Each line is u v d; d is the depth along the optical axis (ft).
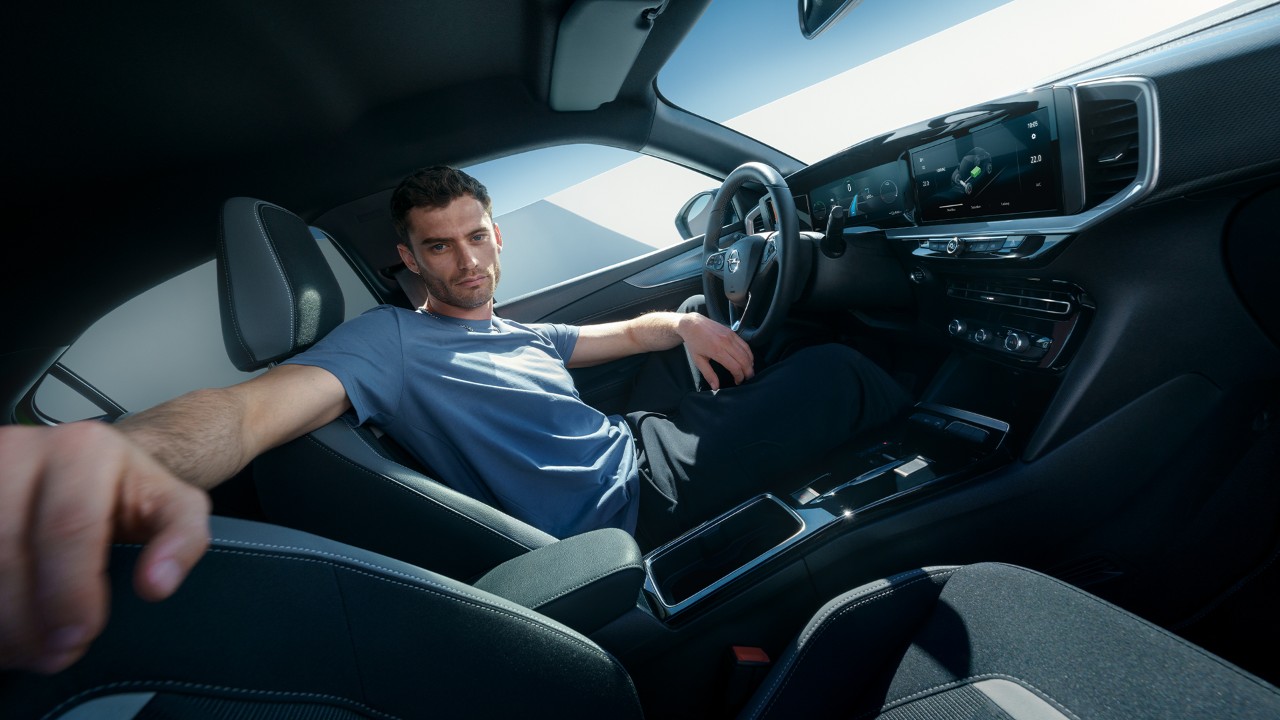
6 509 0.62
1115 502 3.20
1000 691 1.62
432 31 4.90
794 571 2.88
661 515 3.52
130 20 3.82
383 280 6.05
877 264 4.59
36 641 0.62
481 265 3.62
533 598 2.12
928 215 4.08
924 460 3.39
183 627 1.03
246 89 4.67
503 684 1.48
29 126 4.20
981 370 4.14
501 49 5.34
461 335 3.45
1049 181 3.07
